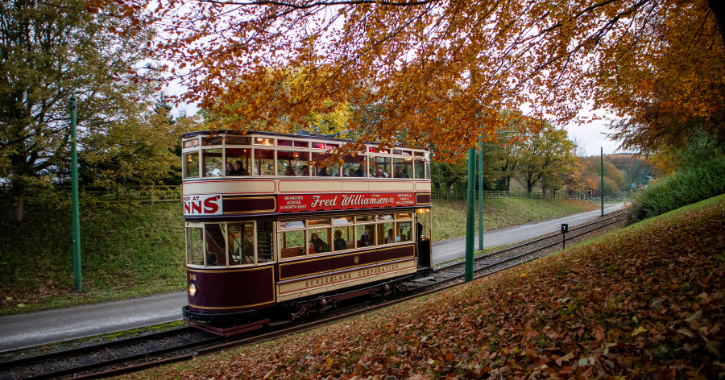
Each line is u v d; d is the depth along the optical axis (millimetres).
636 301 4906
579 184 66188
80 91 15750
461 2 6098
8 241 15516
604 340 4070
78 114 16062
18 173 15719
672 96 10211
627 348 3762
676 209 22359
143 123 18234
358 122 6938
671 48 8875
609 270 7070
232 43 5609
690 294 4543
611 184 79625
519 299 6625
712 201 19125
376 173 13234
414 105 6898
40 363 8516
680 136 20000
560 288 6656
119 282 15508
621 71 8492
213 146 9984
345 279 12188
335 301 12188
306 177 11219
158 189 22203
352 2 5664
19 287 13930
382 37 6328
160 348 9375
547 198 55531
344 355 6125
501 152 44438
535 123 8938
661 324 3996
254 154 10266
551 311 5422
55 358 8734
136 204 19859
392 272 13680
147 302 13609
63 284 14688
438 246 26047
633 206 26609
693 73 9203
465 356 4730
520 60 7969
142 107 16984
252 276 10141
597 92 9039
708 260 5762
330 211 11719
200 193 10062
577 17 7395
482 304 6996
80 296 14016
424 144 7809
